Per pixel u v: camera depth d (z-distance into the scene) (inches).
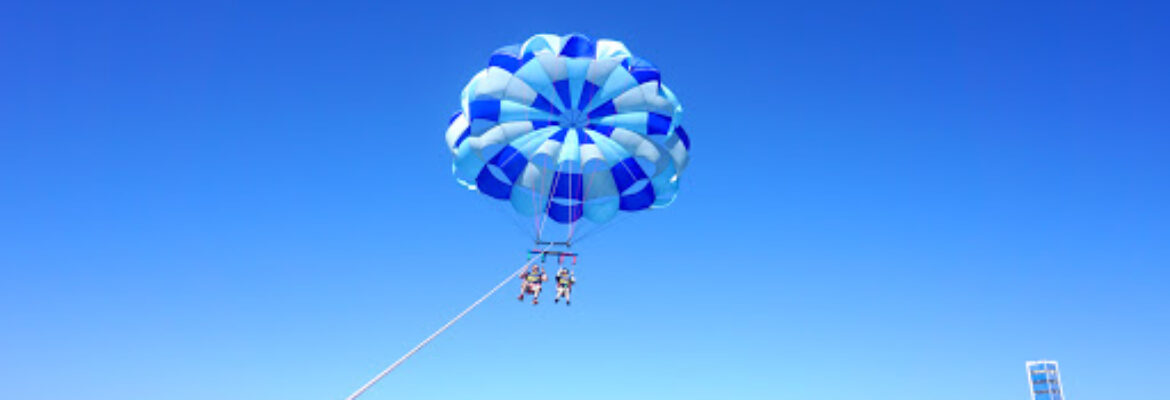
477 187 769.6
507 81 700.7
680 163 747.4
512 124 726.5
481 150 727.7
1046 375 2425.0
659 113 716.0
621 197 779.4
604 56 703.7
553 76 697.6
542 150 732.7
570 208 775.7
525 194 770.8
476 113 706.8
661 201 785.6
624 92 701.9
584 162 741.9
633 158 760.3
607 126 741.9
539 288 669.3
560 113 753.0
